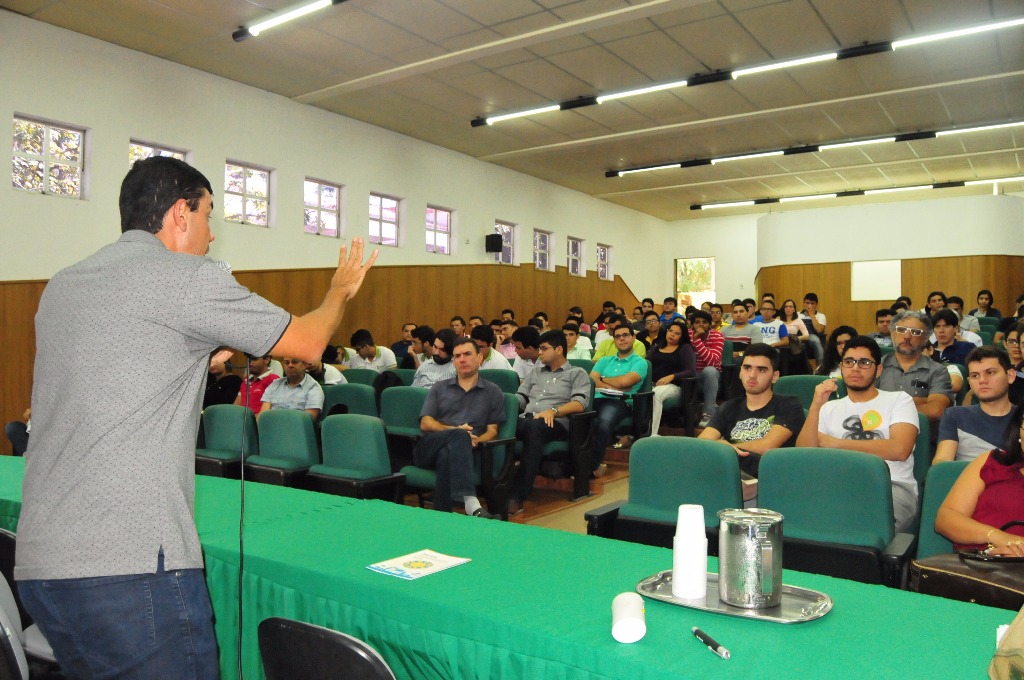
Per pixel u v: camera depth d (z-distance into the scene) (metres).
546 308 13.22
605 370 5.67
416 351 7.82
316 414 4.70
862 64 7.77
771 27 6.86
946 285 12.45
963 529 2.03
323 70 8.05
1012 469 2.09
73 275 1.32
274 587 1.67
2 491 2.43
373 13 6.67
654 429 5.73
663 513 2.56
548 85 8.50
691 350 6.19
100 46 7.23
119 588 1.21
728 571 1.35
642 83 8.39
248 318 1.33
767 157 11.54
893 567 2.12
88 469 1.22
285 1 6.46
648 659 1.14
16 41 6.66
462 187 11.49
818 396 3.03
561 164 12.14
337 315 1.47
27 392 6.74
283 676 1.19
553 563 1.64
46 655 1.78
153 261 1.31
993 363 2.77
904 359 3.91
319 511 2.16
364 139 9.95
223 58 7.73
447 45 7.36
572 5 6.46
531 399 4.93
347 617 1.53
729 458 2.52
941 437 2.90
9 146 6.62
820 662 1.13
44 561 1.21
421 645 1.41
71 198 7.04
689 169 12.34
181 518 1.29
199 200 1.45
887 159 11.65
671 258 17.25
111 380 1.24
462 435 3.81
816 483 2.38
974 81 8.20
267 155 8.76
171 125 7.80
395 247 10.43
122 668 1.23
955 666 1.11
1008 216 12.38
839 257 13.22
